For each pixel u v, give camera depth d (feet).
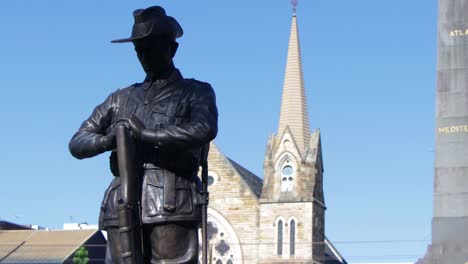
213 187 274.57
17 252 274.77
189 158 23.90
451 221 106.11
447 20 110.83
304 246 263.08
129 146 23.00
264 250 266.16
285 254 264.11
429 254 106.11
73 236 281.74
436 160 107.65
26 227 322.75
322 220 277.23
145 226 23.57
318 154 274.98
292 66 289.12
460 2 110.93
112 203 23.79
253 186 290.56
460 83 108.88
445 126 108.17
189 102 24.35
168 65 24.77
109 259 23.84
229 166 274.77
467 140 107.14
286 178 269.85
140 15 24.04
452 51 110.11
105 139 23.77
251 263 267.18
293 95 282.15
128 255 22.72
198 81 25.07
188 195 23.82
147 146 23.70
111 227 23.73
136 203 23.13
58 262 266.36
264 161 273.33
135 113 24.54
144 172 23.72
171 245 23.65
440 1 111.55
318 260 268.82
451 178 106.83
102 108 25.30
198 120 23.75
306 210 264.72
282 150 271.69
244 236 269.64
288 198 266.77
